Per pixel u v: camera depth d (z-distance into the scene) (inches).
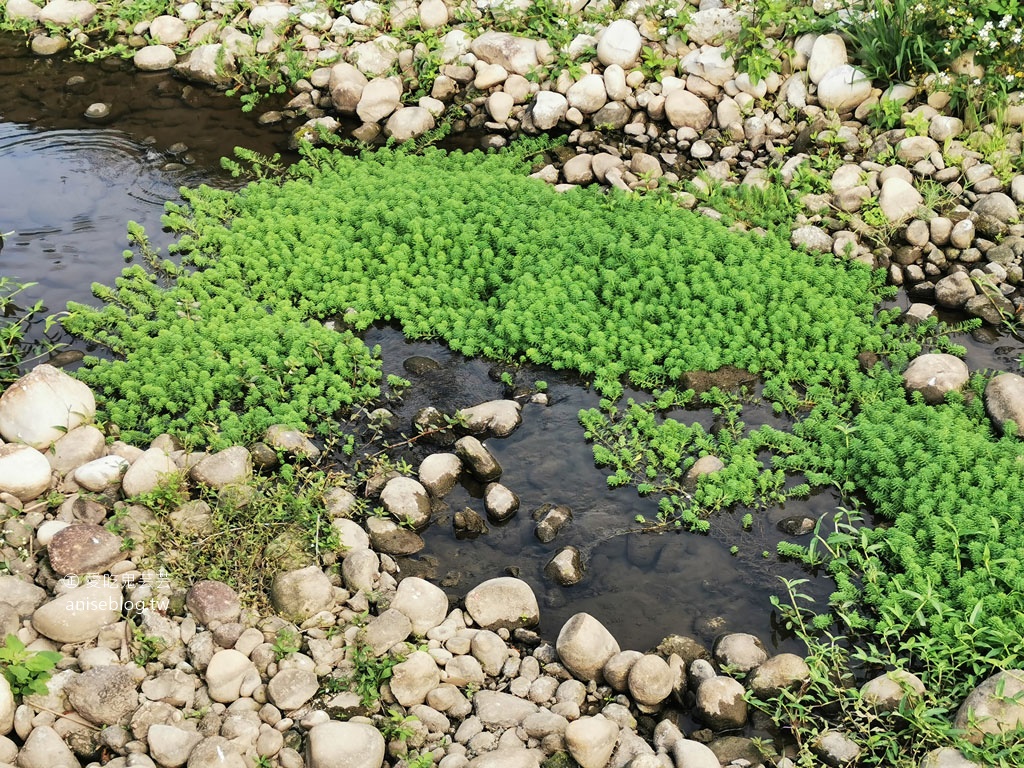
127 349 188.7
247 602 157.2
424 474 173.6
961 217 197.6
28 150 231.1
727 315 188.2
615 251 195.9
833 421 175.3
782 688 151.0
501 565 166.7
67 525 160.1
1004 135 205.2
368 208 204.5
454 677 153.5
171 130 235.8
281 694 148.3
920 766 144.2
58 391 173.2
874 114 211.9
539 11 238.7
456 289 193.9
